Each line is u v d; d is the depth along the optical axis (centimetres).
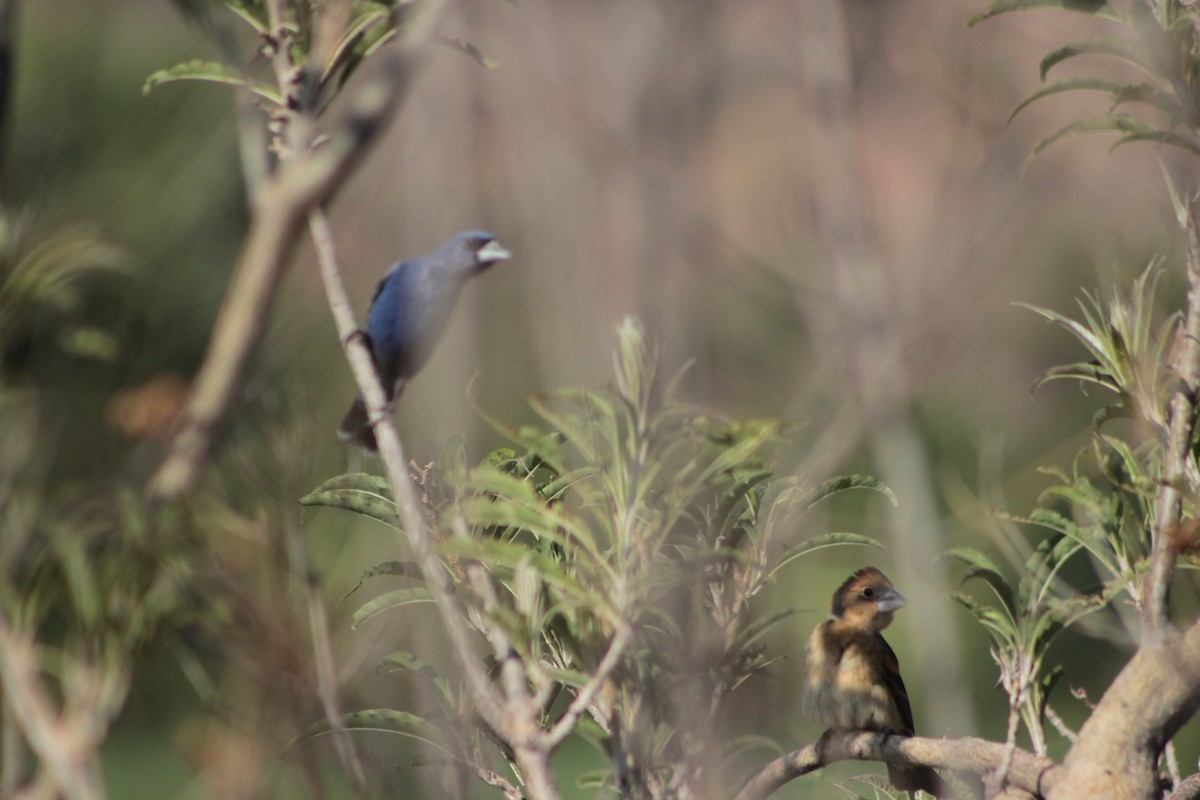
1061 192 1215
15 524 560
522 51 1295
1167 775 425
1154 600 361
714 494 434
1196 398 382
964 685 1091
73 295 711
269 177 542
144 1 866
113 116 823
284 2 532
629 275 1247
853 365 1191
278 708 525
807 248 1268
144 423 627
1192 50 411
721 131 1460
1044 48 1248
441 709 443
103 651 525
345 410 682
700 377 1224
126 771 855
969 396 1341
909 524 1115
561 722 372
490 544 372
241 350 562
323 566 530
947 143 1280
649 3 1340
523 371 1366
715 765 408
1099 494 411
